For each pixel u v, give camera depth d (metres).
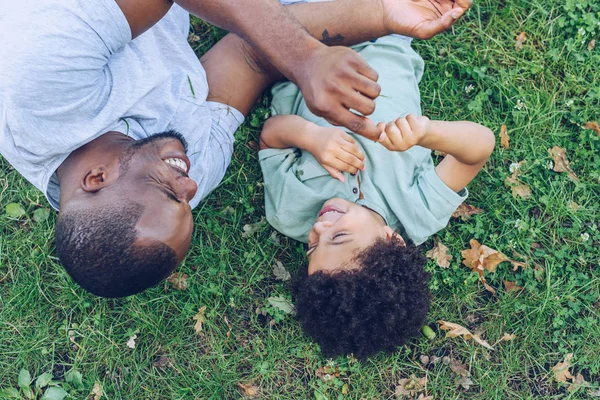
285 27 1.77
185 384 2.81
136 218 1.93
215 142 2.62
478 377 2.89
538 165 3.08
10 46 1.92
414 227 2.68
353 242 2.44
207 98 2.68
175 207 2.00
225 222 2.96
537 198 3.06
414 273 2.54
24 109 1.96
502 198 3.05
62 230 1.98
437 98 3.12
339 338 2.55
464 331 2.88
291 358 2.87
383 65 2.75
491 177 3.06
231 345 2.87
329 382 2.84
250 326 2.89
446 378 2.88
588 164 3.09
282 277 2.92
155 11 2.07
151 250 1.94
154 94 2.38
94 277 1.98
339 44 2.65
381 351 2.78
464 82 3.14
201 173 2.53
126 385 2.79
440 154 3.07
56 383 2.75
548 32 3.15
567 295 2.96
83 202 1.97
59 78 1.97
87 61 2.02
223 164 2.69
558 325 2.94
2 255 2.82
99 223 1.93
